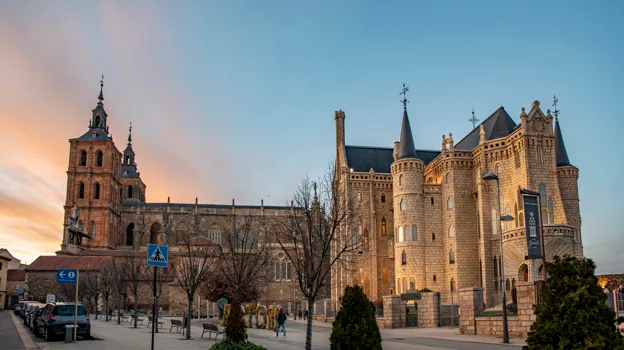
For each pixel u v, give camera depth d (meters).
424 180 94.00
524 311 36.44
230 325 23.55
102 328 50.91
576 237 76.00
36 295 100.44
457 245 79.88
